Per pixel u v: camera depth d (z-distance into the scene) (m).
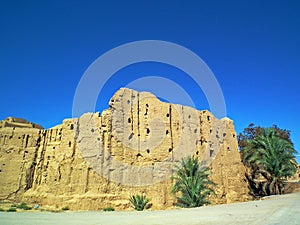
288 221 12.02
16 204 38.97
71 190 36.94
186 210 21.97
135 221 15.09
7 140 44.78
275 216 13.88
